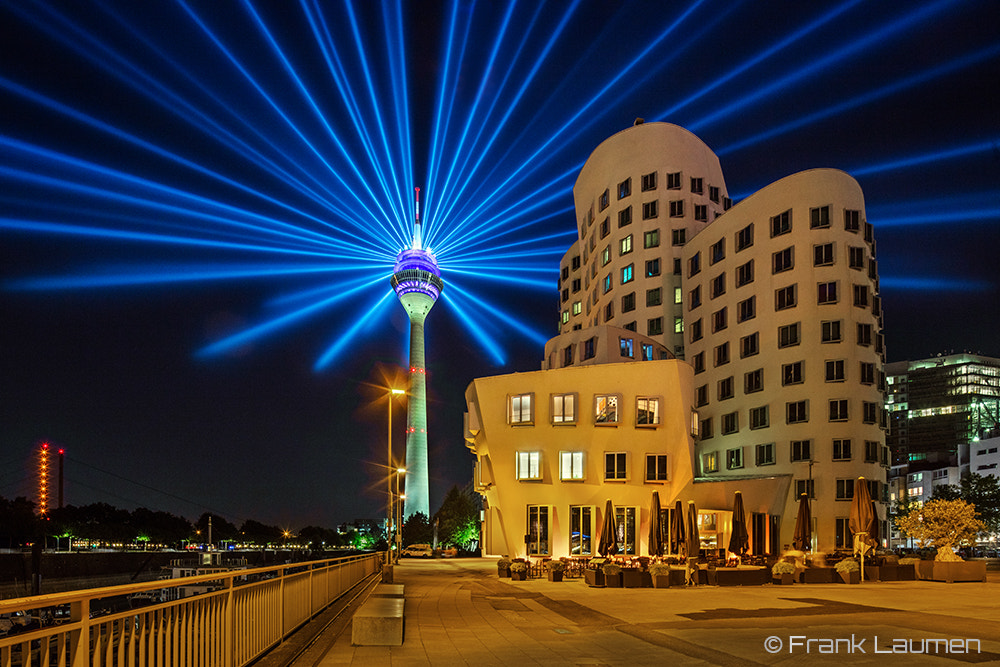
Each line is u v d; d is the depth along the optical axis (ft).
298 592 43.91
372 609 40.83
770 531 166.61
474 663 33.37
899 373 551.18
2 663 13.26
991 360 529.45
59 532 419.95
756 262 188.34
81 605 16.01
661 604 62.69
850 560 90.58
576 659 34.68
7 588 251.39
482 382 160.66
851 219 176.96
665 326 217.77
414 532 405.80
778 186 185.26
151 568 375.25
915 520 96.84
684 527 107.96
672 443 151.02
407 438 638.53
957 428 515.50
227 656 27.20
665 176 228.02
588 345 179.22
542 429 154.61
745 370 188.34
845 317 171.22
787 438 173.17
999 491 304.71
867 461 166.50
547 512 152.76
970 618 50.90
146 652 20.17
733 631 44.62
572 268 284.41
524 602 65.62
